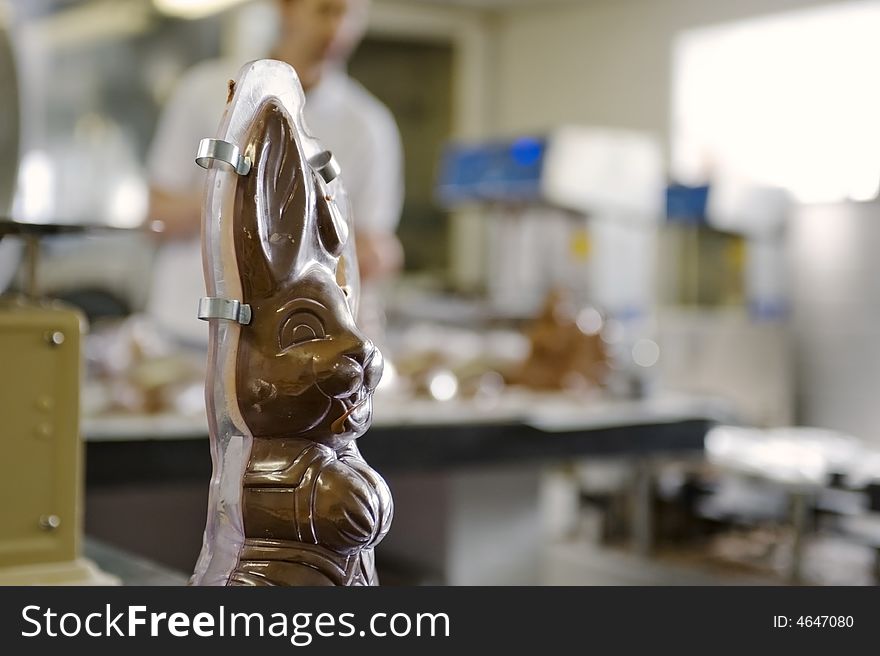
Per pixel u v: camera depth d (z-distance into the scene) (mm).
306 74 2387
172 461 1779
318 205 734
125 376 2092
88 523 2238
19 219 942
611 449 2311
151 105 4828
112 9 4707
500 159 3721
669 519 3139
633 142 3748
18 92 1248
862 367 3752
